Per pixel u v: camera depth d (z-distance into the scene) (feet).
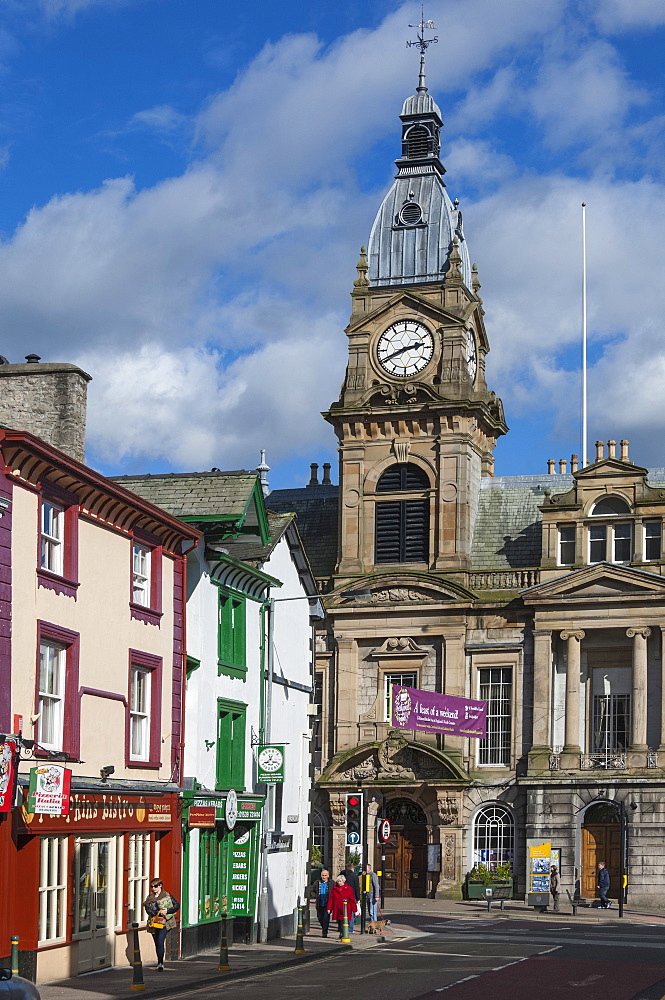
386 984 103.81
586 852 215.51
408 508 236.43
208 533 133.39
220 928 133.18
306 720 165.68
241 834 140.05
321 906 157.38
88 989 97.45
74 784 104.42
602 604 221.05
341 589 234.17
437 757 223.92
